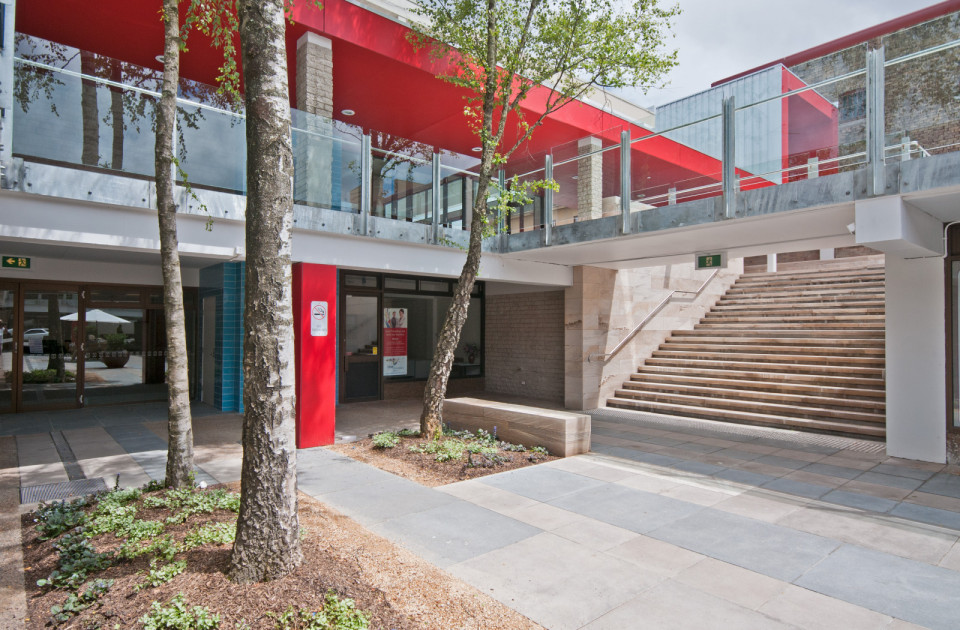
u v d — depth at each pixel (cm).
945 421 764
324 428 841
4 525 486
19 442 832
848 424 964
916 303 788
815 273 1579
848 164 678
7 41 593
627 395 1298
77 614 331
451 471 689
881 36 1872
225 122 768
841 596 384
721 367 1272
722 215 780
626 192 898
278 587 351
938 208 687
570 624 341
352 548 436
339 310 1251
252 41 365
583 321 1240
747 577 411
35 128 628
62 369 1117
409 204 968
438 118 1284
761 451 835
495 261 1112
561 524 515
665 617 352
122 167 685
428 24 1148
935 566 435
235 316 1089
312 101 904
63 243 667
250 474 365
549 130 1335
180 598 331
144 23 894
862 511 564
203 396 1244
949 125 607
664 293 1470
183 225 728
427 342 1427
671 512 553
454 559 434
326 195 861
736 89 1221
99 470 680
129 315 1188
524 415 829
